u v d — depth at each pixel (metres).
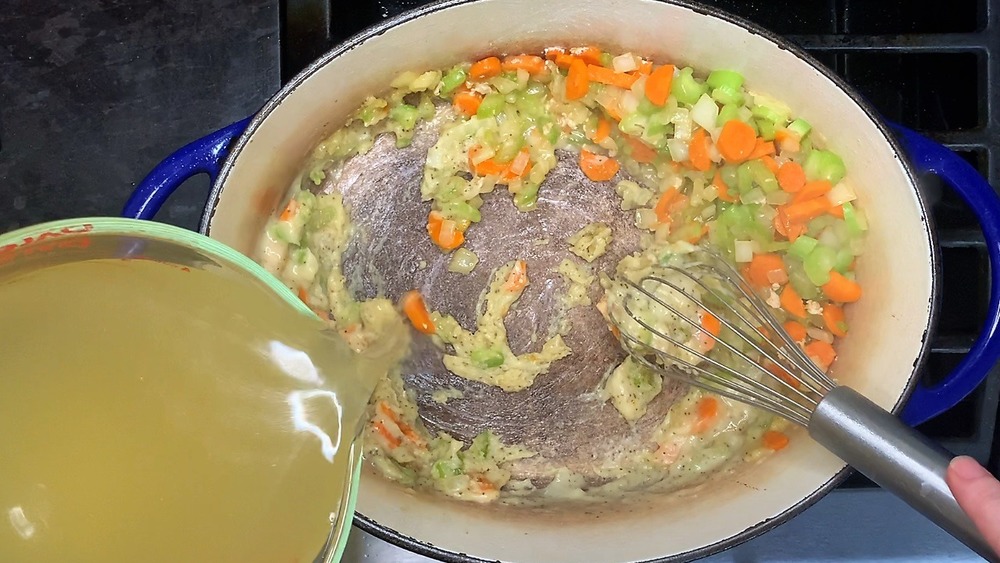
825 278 0.46
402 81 0.46
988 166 0.46
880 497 0.47
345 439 0.33
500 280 0.49
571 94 0.47
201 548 0.29
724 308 0.48
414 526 0.43
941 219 0.48
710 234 0.49
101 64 0.48
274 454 0.31
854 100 0.41
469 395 0.49
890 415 0.34
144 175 0.48
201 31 0.48
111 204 0.48
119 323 0.30
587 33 0.44
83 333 0.29
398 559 0.47
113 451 0.28
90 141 0.48
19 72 0.48
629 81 0.46
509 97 0.48
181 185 0.49
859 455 0.34
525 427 0.50
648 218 0.49
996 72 0.46
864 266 0.45
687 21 0.42
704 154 0.46
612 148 0.49
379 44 0.42
